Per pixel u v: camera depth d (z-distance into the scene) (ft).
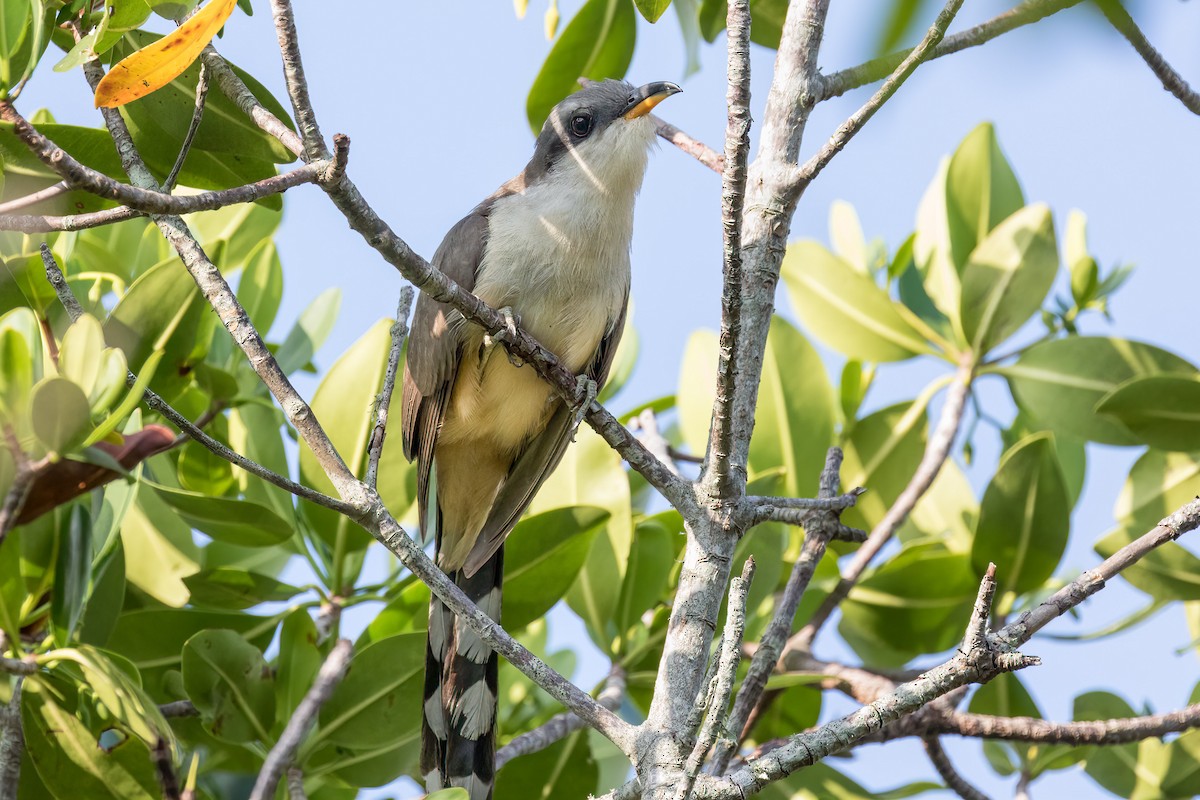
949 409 28.96
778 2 28.60
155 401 16.99
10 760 18.83
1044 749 27.84
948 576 29.43
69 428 15.05
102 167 22.36
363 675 23.93
